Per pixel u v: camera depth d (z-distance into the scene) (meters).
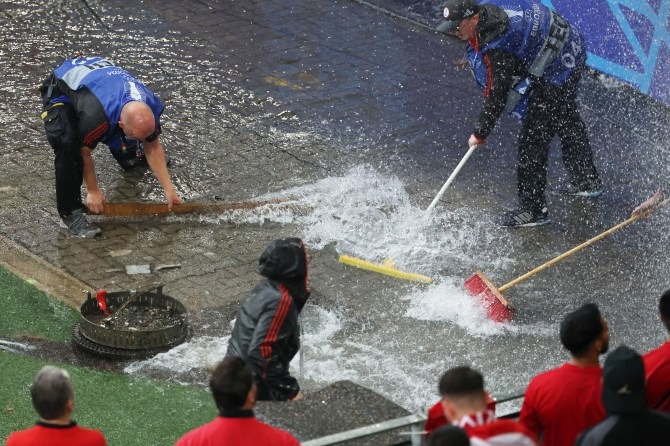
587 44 31.08
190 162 25.80
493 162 26.61
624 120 28.83
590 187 24.95
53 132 21.80
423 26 34.72
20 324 19.08
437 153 26.92
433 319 19.88
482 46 22.50
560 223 23.83
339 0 36.41
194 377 17.62
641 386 9.90
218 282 20.91
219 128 27.61
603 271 21.92
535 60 22.73
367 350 18.75
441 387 10.13
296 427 12.48
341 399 13.20
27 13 34.09
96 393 16.98
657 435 9.87
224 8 35.44
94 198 22.78
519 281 20.25
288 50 32.53
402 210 24.02
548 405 11.29
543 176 23.45
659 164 26.66
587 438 9.98
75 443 11.06
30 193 24.00
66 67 22.44
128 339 18.00
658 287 21.30
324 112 28.84
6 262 21.14
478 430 9.83
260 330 14.28
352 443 12.08
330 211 23.78
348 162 26.23
